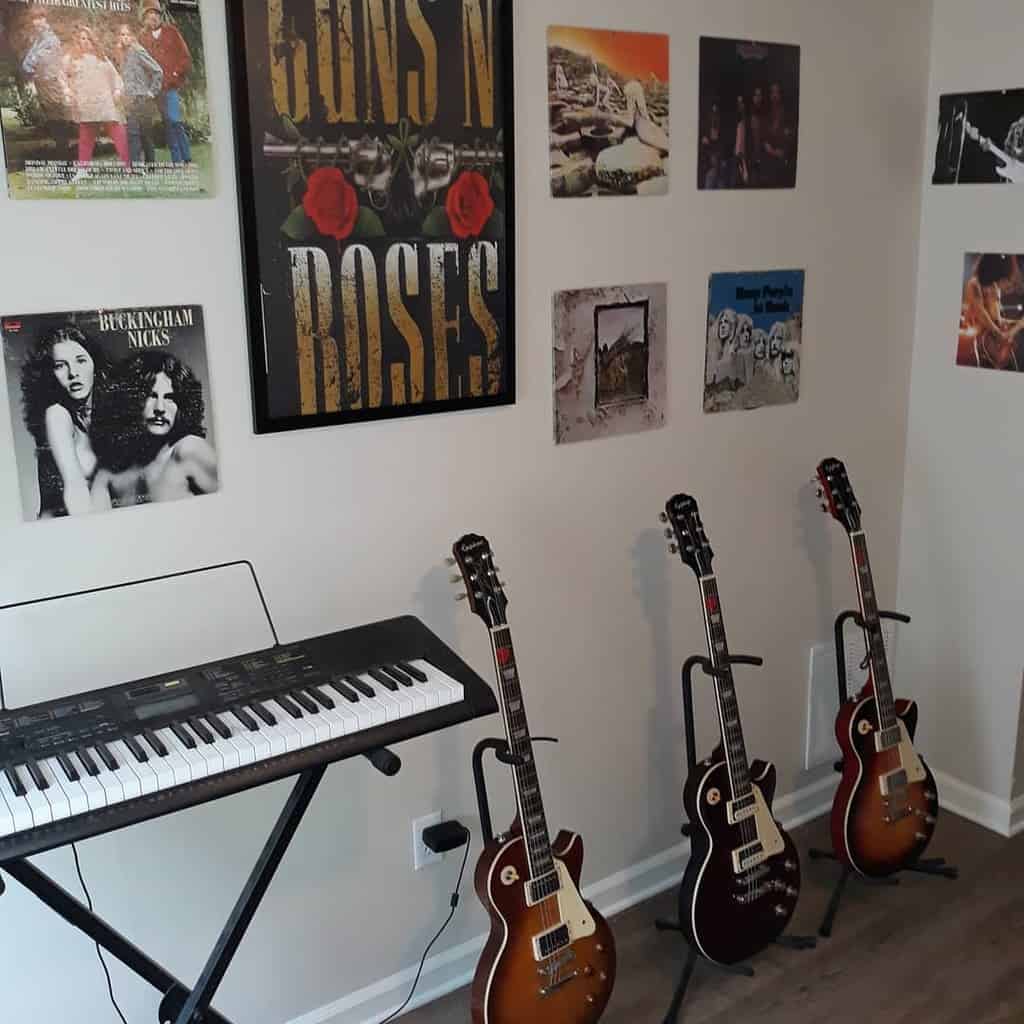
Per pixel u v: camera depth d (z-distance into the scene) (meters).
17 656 1.70
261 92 1.73
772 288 2.50
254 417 1.84
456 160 1.95
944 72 2.64
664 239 2.29
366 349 1.93
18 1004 1.80
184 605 1.84
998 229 2.60
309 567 1.96
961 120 2.62
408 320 1.96
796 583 2.74
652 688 2.51
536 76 2.04
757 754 2.78
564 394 2.21
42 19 1.54
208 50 1.68
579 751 2.42
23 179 1.57
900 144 2.66
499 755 1.89
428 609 2.12
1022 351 2.59
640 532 2.41
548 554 2.27
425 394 2.02
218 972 1.59
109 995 1.88
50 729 1.44
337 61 1.79
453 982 2.31
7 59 1.53
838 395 2.71
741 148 2.37
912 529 2.94
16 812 1.27
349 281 1.88
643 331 2.30
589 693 2.41
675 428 2.41
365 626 1.78
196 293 1.75
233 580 1.88
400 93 1.87
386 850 2.16
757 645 2.70
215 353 1.79
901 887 2.63
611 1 2.10
